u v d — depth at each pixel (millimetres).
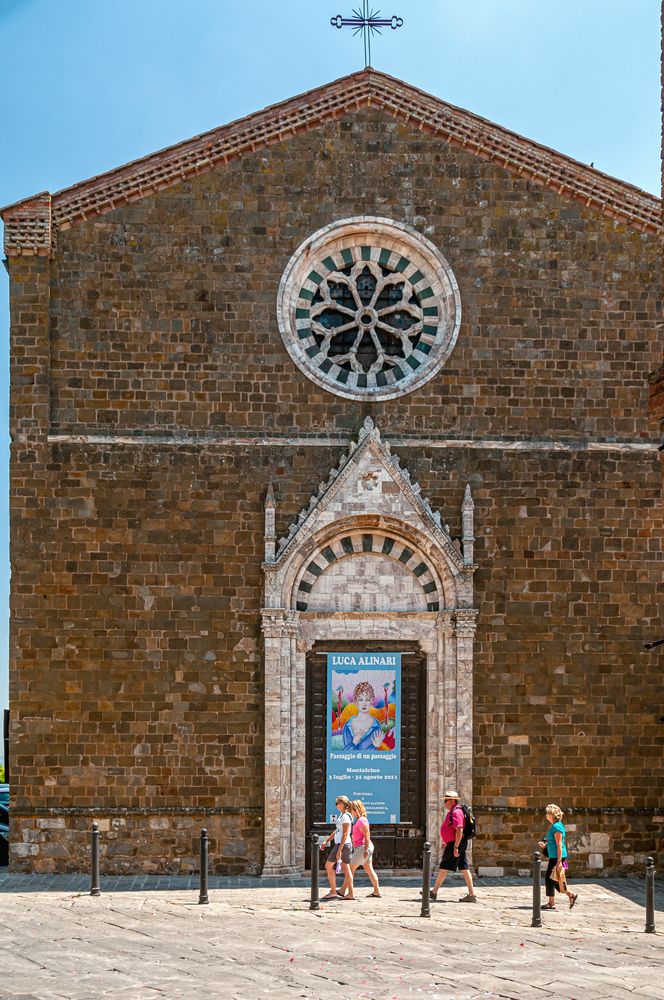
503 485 37719
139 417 37000
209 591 36688
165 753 36219
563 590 37562
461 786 36625
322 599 37438
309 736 37062
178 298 37312
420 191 38156
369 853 32469
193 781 36219
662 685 37469
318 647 37312
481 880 36125
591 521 37781
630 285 38406
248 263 37531
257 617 36750
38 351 36781
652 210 38375
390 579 37656
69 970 23141
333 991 21656
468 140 38156
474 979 22609
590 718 37250
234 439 37094
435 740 37219
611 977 22969
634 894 33906
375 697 37312
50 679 36156
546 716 37156
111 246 37250
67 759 36031
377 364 38188
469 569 37094
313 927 27422
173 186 37531
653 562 37812
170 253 37375
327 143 38000
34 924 27703
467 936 26656
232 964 23656
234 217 37594
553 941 26312
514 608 37438
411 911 29969
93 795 36000
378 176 38094
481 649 37250
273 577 36625
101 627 36375
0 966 23516
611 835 36906
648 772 37188
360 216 37906
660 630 37625
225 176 37656
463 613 36969
